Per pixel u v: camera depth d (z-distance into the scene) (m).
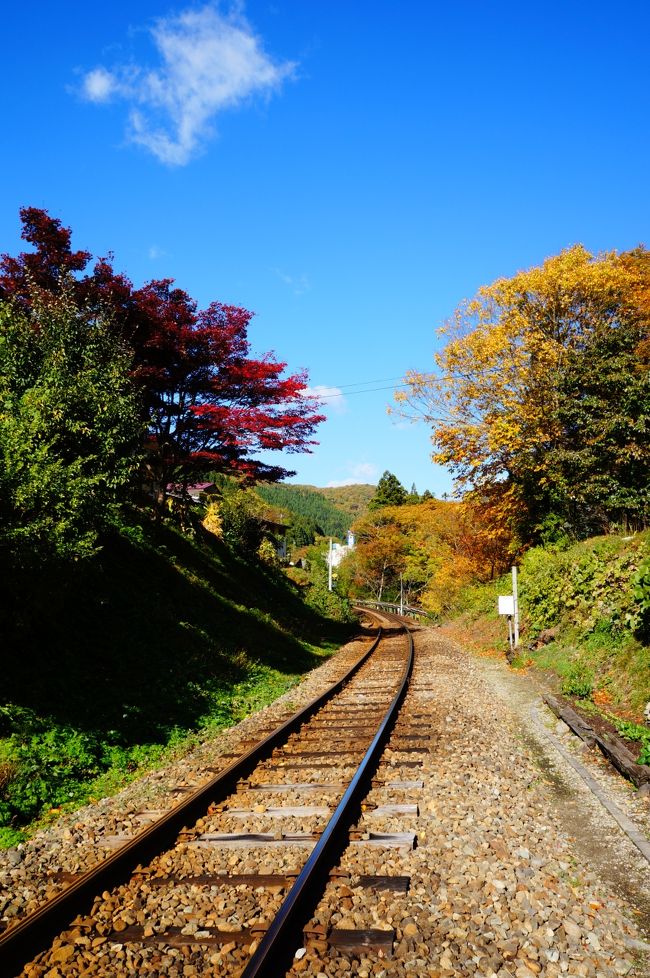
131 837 5.71
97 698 9.85
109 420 11.22
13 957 3.86
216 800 6.71
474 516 28.39
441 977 3.62
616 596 12.94
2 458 8.84
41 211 17.50
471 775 7.10
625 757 7.31
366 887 4.57
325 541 126.38
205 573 21.27
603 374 19.11
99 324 13.52
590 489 19.14
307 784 6.92
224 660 14.90
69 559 9.12
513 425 21.97
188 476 21.12
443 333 24.17
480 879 4.64
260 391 19.86
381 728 8.85
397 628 34.84
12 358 11.12
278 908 4.23
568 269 22.17
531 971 3.67
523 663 15.85
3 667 9.12
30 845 5.81
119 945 3.98
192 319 19.06
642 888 4.73
